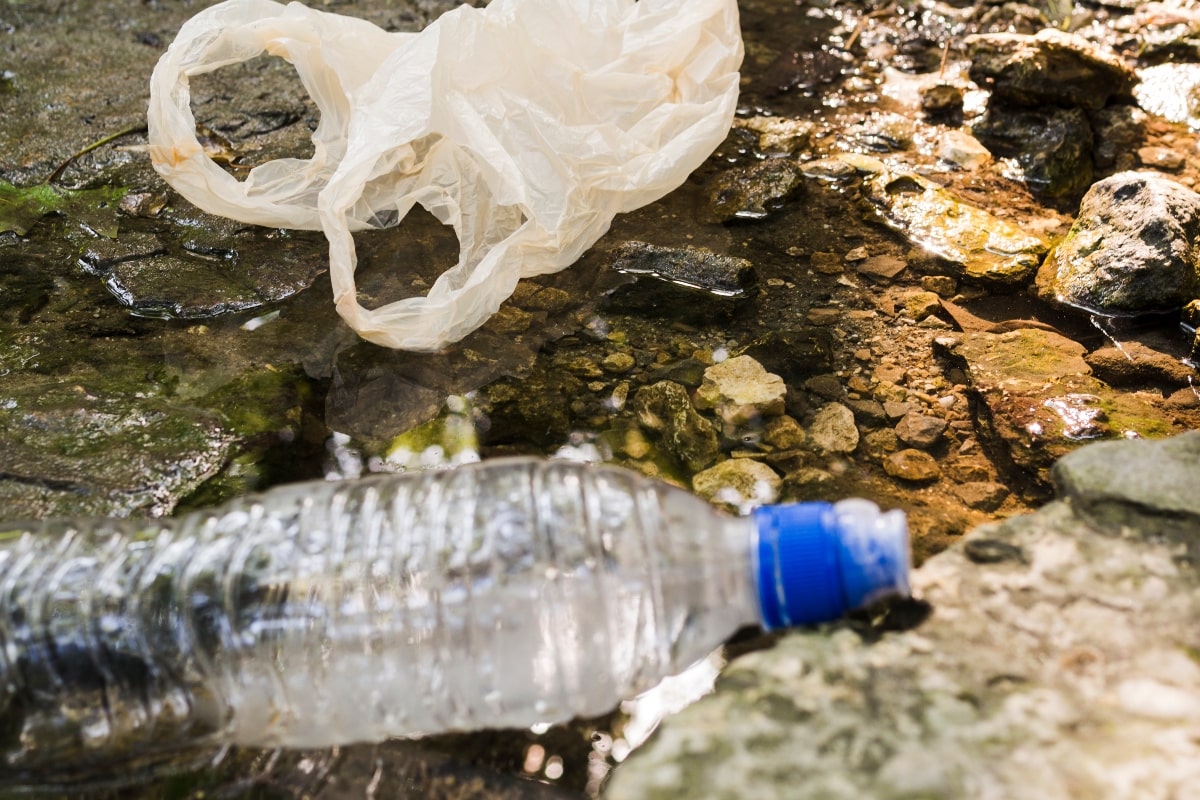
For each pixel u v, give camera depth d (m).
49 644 0.47
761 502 0.54
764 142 0.74
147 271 0.64
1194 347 0.60
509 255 0.61
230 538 0.49
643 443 0.56
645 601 0.46
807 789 0.40
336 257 0.58
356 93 0.63
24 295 0.63
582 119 0.65
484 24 0.62
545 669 0.46
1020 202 0.70
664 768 0.41
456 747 0.46
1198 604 0.44
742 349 0.61
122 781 0.45
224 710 0.46
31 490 0.53
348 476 0.55
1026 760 0.41
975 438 0.57
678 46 0.66
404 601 0.47
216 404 0.57
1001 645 0.43
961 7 0.92
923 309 0.63
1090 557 0.45
